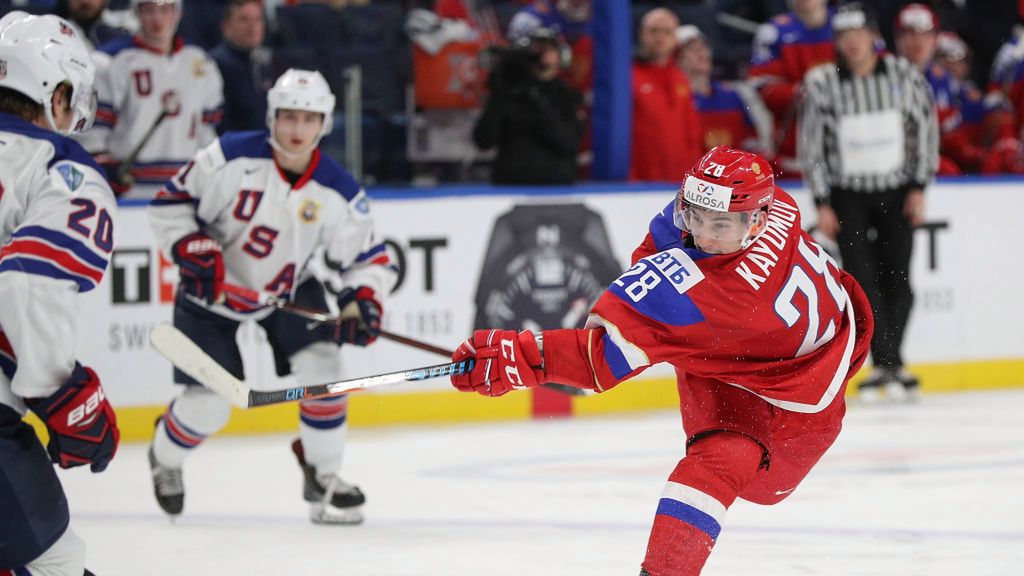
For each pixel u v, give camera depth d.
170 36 12.78
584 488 10.13
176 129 12.83
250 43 13.36
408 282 13.44
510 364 5.69
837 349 5.78
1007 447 11.54
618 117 14.30
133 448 12.35
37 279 4.66
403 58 14.75
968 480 10.13
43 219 4.74
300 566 7.80
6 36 5.02
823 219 14.09
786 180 15.10
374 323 8.96
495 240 13.70
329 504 9.06
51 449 4.89
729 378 5.71
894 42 17.89
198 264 8.61
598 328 5.69
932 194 15.00
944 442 11.82
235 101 13.36
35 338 4.66
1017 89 17.02
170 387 12.80
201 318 9.02
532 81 13.70
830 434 5.92
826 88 13.95
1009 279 15.34
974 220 15.18
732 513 9.05
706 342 5.56
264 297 8.88
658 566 5.51
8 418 4.73
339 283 12.86
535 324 13.85
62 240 4.73
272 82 14.47
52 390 4.73
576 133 13.90
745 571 7.41
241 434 13.02
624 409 14.23
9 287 4.63
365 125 14.47
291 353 9.17
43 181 4.83
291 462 11.54
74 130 5.25
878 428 12.61
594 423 13.38
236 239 8.89
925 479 10.16
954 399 14.47
